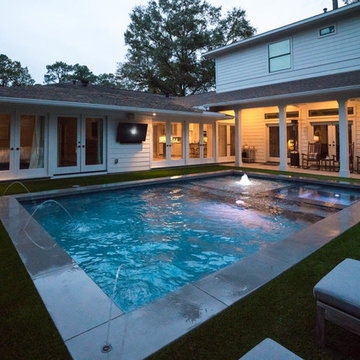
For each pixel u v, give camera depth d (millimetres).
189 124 12703
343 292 1584
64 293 2186
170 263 3498
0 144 7996
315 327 1845
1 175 7980
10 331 1769
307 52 11031
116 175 9500
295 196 6926
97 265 3449
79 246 4020
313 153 11445
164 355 1565
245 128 14664
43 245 3182
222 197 6930
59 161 9047
